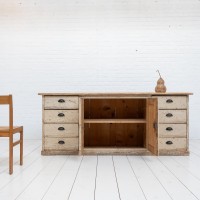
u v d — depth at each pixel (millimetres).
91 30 5516
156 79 5484
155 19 5496
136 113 4453
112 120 3953
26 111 5535
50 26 5535
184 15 5492
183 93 3865
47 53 5520
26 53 5531
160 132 3877
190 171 3010
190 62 5477
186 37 5480
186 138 3893
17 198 2146
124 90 5492
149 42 5496
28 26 5531
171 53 5480
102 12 5512
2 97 2816
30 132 5547
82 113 3877
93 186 2463
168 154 3891
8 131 2848
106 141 4414
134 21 5496
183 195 2223
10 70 5527
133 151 3938
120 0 5512
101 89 5500
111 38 5508
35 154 3982
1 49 5531
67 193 2270
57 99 3914
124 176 2801
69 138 3924
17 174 2871
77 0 5527
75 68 5516
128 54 5496
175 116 3885
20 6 5535
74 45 5516
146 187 2436
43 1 5535
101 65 5500
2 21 5547
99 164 3352
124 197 2174
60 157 3771
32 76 5523
